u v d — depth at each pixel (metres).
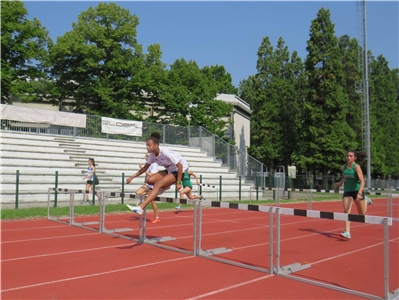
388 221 3.99
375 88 52.56
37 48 26.52
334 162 37.16
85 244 7.00
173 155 5.96
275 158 49.56
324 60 38.94
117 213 12.30
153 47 31.88
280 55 56.03
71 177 16.59
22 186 14.62
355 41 47.34
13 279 4.70
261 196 22.84
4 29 24.78
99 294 4.12
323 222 11.21
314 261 5.87
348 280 4.79
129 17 30.56
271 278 4.84
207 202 5.96
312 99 39.31
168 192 18.39
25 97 25.05
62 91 28.52
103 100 29.23
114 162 19.27
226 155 24.86
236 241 7.59
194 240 6.13
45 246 6.80
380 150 47.19
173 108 31.77
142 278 4.76
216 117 33.84
